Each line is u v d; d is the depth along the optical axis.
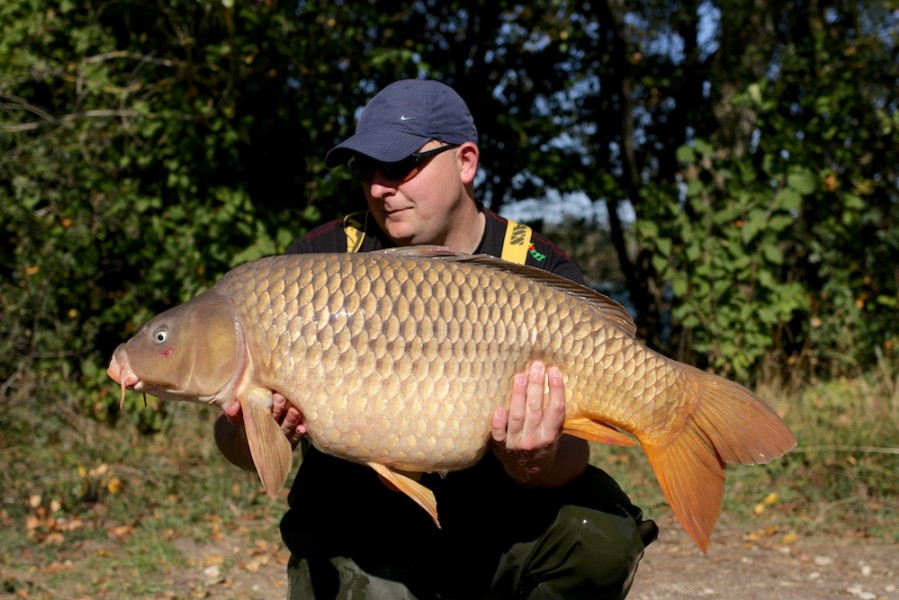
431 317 1.69
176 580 3.44
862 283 6.11
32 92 5.35
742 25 7.40
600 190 7.39
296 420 1.70
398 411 1.67
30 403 4.76
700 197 5.86
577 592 2.03
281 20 5.48
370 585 1.97
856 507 4.29
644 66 8.59
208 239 5.29
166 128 5.23
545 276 1.80
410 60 5.96
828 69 6.56
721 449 1.79
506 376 1.72
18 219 4.89
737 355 5.69
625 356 1.77
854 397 5.02
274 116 5.71
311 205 5.71
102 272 5.27
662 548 3.90
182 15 5.45
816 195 5.93
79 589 3.29
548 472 1.89
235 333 1.67
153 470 4.42
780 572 3.57
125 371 1.69
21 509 4.02
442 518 2.06
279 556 3.75
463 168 2.08
